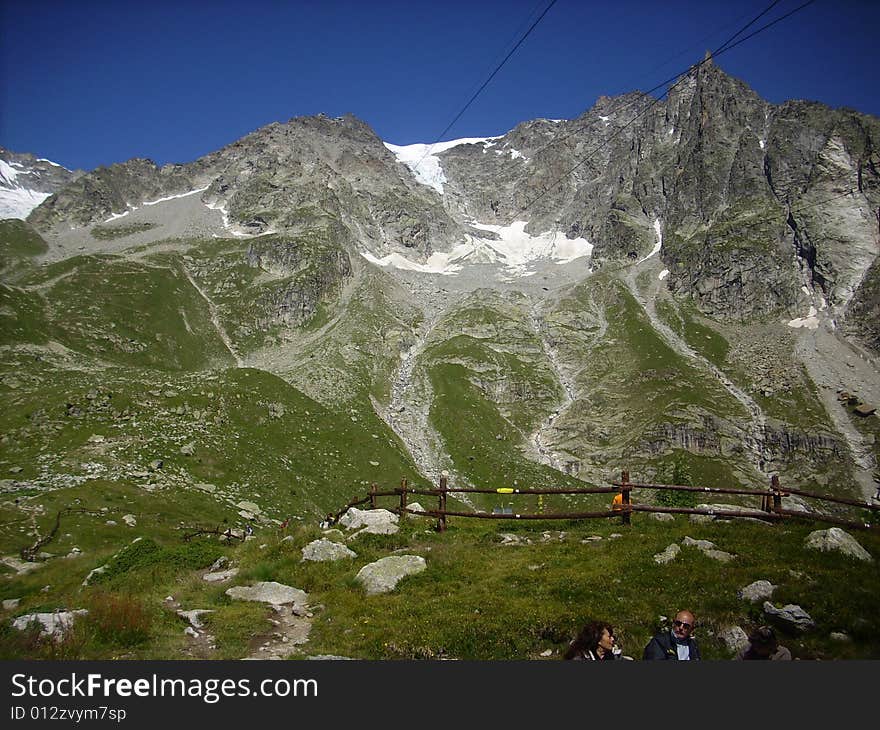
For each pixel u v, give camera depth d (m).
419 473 191.25
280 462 149.88
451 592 20.80
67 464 105.81
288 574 24.36
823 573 17.94
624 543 23.03
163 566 27.42
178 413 154.00
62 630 16.69
